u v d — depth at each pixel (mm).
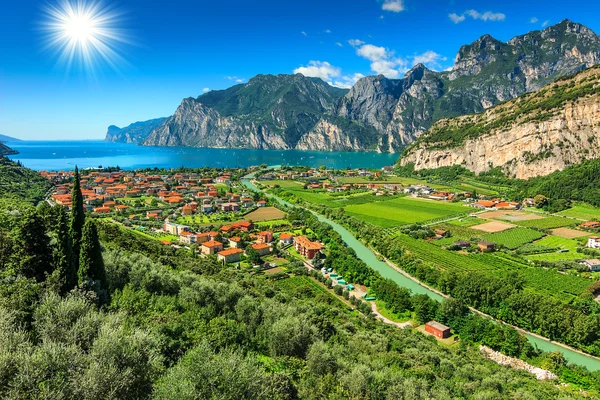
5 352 31719
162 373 38438
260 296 90750
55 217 83375
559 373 82688
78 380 31172
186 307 67812
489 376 70375
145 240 147375
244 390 35781
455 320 104000
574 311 98312
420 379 57156
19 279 51000
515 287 117062
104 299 60531
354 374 51125
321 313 92500
